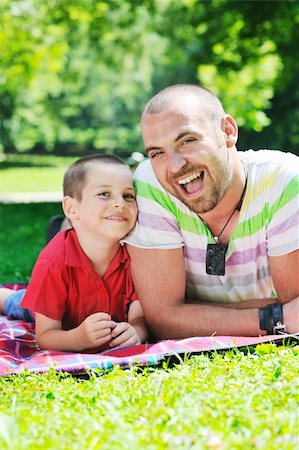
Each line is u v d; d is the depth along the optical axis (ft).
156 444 8.84
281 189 14.60
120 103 203.72
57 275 14.93
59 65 74.59
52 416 10.05
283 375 11.24
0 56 67.92
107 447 8.70
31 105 155.84
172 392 10.69
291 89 94.58
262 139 99.76
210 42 62.95
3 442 9.00
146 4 67.82
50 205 67.46
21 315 17.83
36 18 65.98
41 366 13.24
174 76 165.07
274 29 59.36
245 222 14.83
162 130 13.98
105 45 94.27
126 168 15.52
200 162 13.89
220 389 10.82
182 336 15.10
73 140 203.00
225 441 8.77
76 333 14.52
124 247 15.52
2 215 59.21
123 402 10.52
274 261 14.82
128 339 14.69
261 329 14.53
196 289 15.88
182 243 15.24
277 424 9.28
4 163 158.81
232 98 77.41
